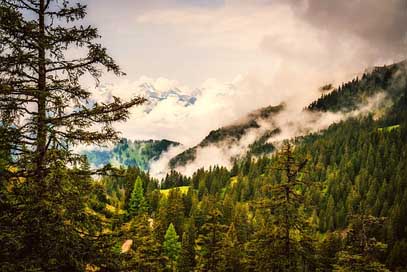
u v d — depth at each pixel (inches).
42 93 438.0
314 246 861.2
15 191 438.6
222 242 1267.2
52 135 439.8
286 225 852.6
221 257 1253.7
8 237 401.1
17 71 451.2
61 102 461.7
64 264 434.9
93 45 488.7
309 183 883.4
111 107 491.8
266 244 854.5
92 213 493.4
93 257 462.6
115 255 489.1
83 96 492.4
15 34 447.8
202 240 1272.1
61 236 431.5
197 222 4005.9
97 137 472.7
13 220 419.8
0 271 385.7
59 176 441.1
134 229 529.0
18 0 465.4
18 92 444.5
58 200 437.4
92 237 489.1
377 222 941.8
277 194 885.8
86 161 472.7
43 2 478.6
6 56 443.2
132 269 503.2
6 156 442.9
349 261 901.2
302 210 879.1
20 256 424.2
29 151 441.1
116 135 488.7
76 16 481.1
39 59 452.8
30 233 421.1
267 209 877.8
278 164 898.1
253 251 887.7
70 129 455.2
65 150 452.1
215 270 1249.4
